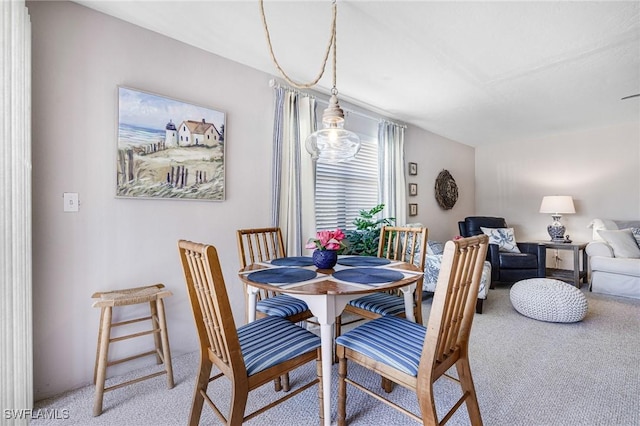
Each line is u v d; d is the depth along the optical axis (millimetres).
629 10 1890
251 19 1994
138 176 2047
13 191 1340
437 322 1109
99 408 1593
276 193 2727
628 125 4383
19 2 1381
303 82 2957
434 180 4926
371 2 1817
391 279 1490
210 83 2412
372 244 3268
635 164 4340
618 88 3117
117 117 1963
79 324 1848
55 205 1767
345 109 3535
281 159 2777
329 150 2029
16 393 1353
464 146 5637
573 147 4852
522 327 2742
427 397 1128
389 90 3164
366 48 2346
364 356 1343
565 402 1661
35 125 1702
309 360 1390
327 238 1738
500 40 2232
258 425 1502
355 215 3752
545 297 2855
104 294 1826
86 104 1868
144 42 2094
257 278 1525
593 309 3203
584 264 4352
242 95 2607
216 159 2424
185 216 2293
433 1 1811
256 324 1589
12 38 1305
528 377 1917
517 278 4031
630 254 3742
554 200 4566
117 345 1999
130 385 1858
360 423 1520
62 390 1784
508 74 2791
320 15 1938
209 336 1315
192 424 1387
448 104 3586
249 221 2650
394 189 3994
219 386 1851
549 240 4938
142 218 2094
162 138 2146
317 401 1705
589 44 2285
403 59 2516
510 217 5480
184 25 2070
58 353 1777
